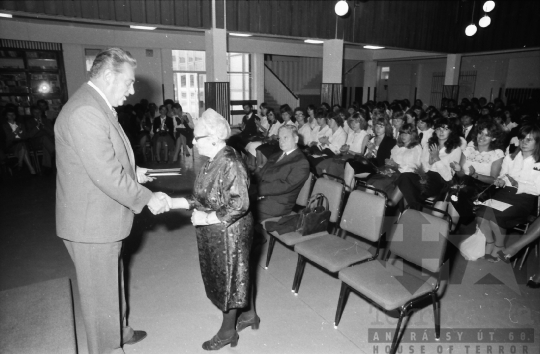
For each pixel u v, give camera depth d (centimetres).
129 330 227
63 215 179
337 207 306
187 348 225
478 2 1005
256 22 751
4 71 884
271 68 1431
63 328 238
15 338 228
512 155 354
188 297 278
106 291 189
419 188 371
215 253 199
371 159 486
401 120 489
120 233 186
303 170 332
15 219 435
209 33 726
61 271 315
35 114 652
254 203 334
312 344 229
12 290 283
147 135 780
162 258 340
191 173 668
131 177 185
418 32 977
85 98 172
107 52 176
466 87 1259
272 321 251
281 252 358
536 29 891
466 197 347
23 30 871
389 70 1516
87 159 167
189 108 1223
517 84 1138
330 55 856
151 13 657
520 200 326
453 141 385
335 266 243
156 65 1077
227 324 218
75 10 596
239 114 1288
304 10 800
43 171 671
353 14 857
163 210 195
